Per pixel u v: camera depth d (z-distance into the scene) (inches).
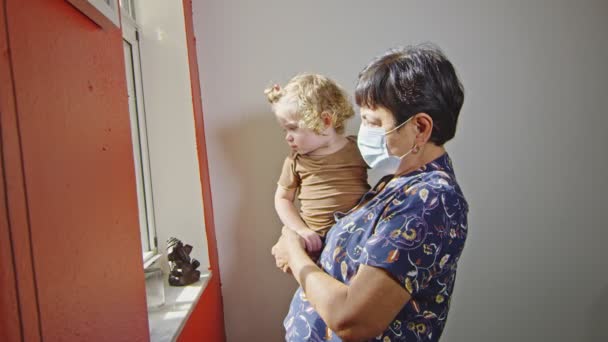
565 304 64.0
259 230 61.3
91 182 23.8
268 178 60.6
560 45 59.7
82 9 23.3
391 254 25.9
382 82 28.0
